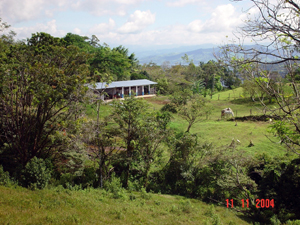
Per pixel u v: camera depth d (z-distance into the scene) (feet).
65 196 45.55
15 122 60.44
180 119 130.11
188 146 73.05
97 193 54.39
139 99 71.36
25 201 38.65
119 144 72.69
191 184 70.49
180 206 53.88
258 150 86.94
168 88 226.17
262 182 63.26
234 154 70.28
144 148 71.10
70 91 53.06
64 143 61.05
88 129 60.75
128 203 50.29
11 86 57.67
